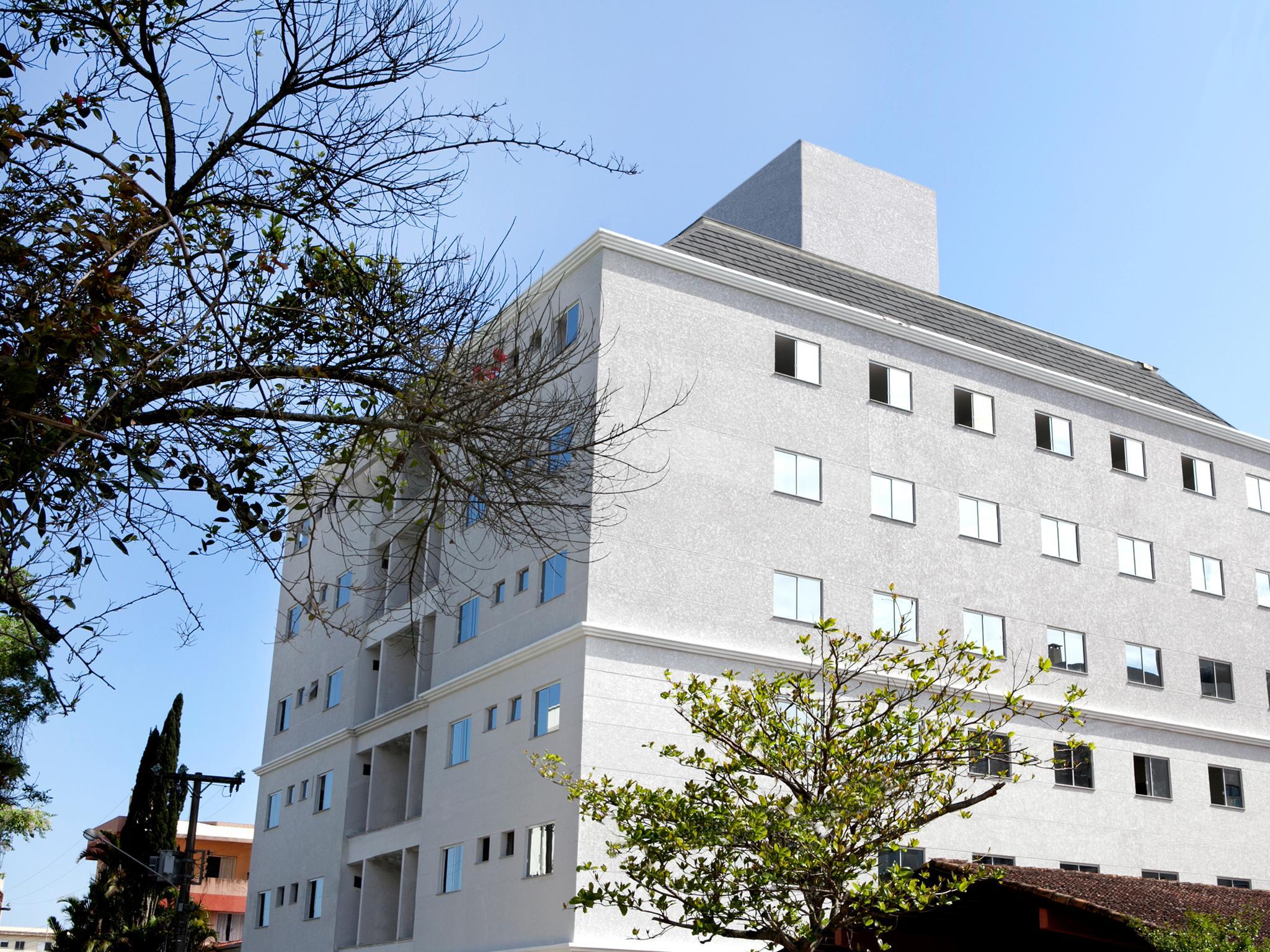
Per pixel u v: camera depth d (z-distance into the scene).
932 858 30.89
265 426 11.28
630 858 17.41
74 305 9.15
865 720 16.94
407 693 39.47
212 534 11.32
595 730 27.95
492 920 29.33
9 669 29.34
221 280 10.59
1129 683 36.12
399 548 37.75
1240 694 38.25
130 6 10.67
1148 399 41.38
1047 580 35.69
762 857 15.86
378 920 37.22
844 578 32.28
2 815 32.78
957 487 35.03
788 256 37.88
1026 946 20.83
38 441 9.35
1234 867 36.06
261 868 44.53
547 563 31.00
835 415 33.62
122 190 9.66
